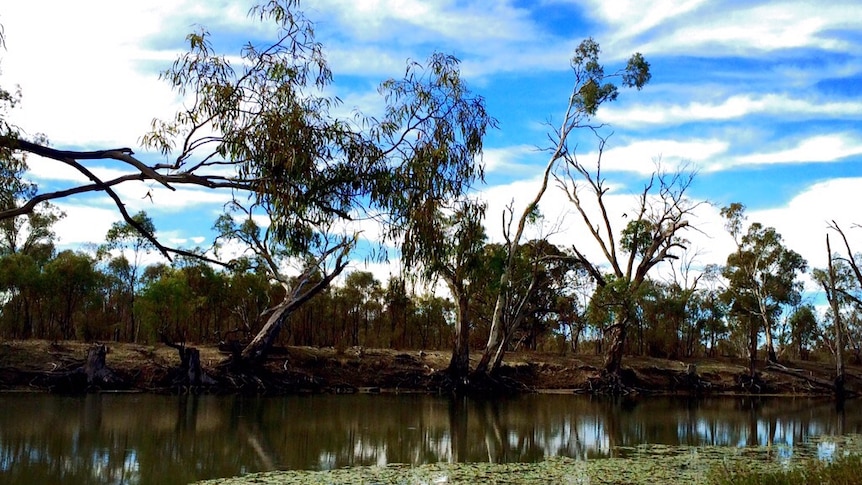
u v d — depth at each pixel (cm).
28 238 4816
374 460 1739
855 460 1352
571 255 4747
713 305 5706
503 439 2198
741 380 4931
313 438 2086
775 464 1748
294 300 3756
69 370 3284
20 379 3209
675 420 2875
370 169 1150
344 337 5291
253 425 2341
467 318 4097
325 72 1139
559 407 3425
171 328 4462
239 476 1501
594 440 2209
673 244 4578
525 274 4422
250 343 3766
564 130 4250
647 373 4844
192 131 1007
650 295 5272
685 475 1588
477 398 3884
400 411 2997
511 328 4278
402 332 5284
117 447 1819
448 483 1466
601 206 4588
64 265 3978
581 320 4959
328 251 3431
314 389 3853
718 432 2467
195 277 4281
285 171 1043
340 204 1132
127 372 3412
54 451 1742
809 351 7006
